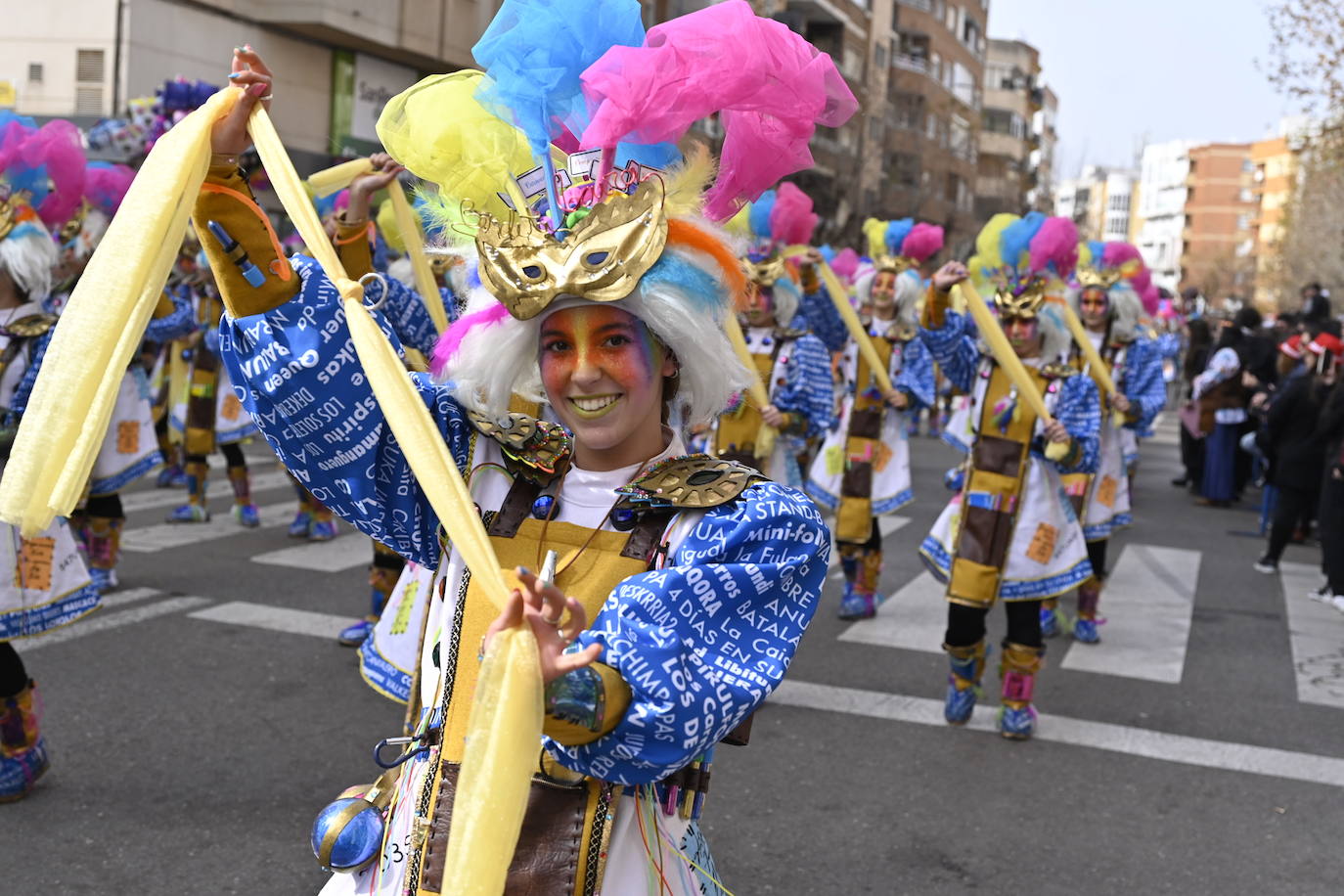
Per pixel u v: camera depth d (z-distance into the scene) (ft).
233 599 20.79
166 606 20.13
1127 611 24.20
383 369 5.40
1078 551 16.10
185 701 15.87
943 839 13.01
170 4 51.90
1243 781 15.05
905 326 22.48
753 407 20.92
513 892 5.49
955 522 16.76
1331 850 13.14
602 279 5.55
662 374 6.01
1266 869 12.64
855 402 22.27
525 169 6.32
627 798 5.72
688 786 6.01
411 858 5.65
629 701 5.20
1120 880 12.24
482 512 6.07
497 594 5.00
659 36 5.87
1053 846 12.97
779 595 5.66
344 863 5.90
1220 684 19.19
